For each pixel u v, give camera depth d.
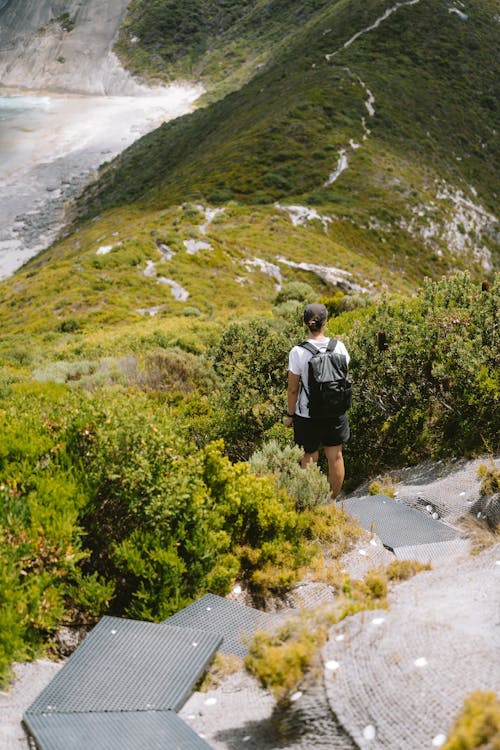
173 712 2.62
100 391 11.99
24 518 3.85
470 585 3.00
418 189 111.56
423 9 174.12
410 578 3.49
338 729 2.14
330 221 97.69
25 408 5.39
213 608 3.73
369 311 13.62
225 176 112.38
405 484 6.23
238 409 8.63
